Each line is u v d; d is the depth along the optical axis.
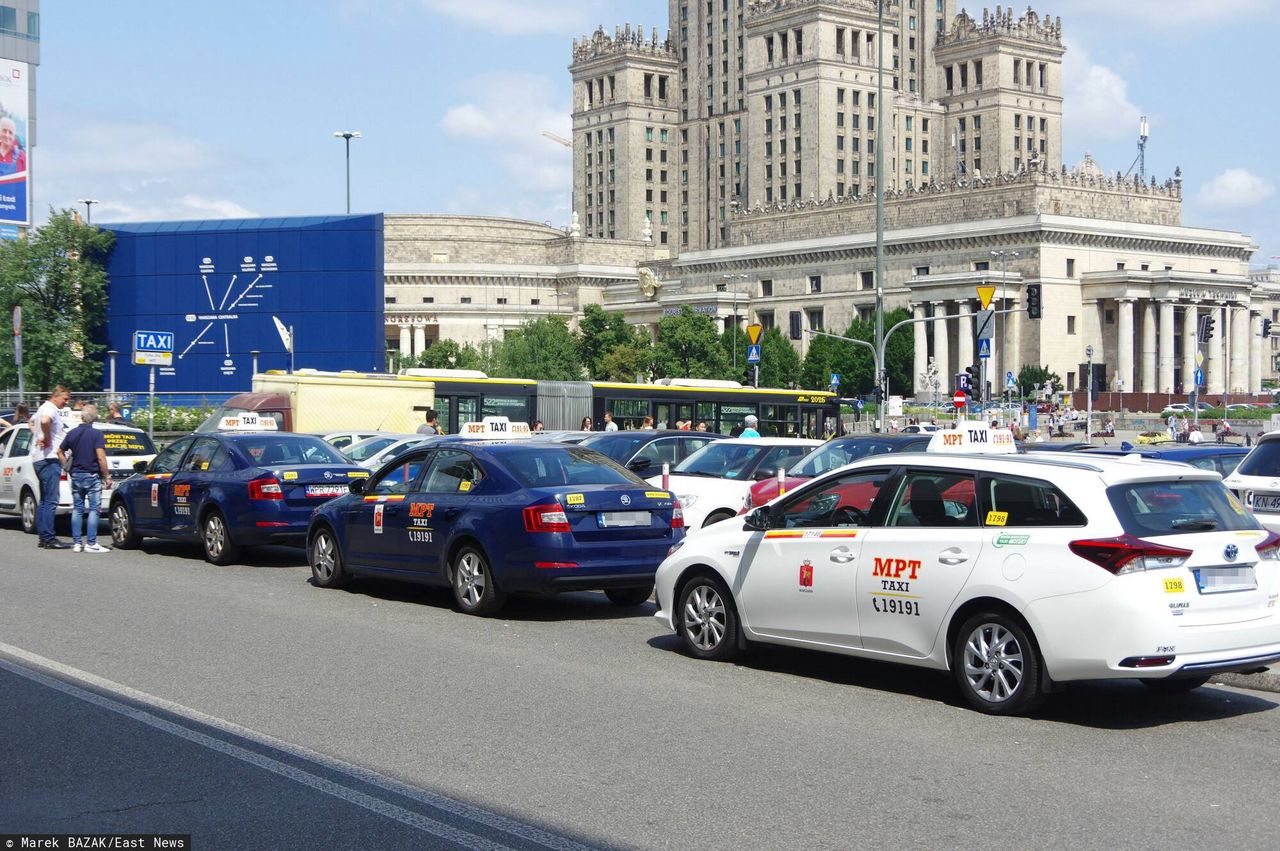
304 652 11.91
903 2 171.88
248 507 18.56
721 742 8.73
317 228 58.62
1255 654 9.30
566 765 8.11
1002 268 121.75
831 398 43.00
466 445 15.07
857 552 10.55
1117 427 91.81
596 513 13.84
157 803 7.23
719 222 177.62
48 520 21.25
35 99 83.25
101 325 64.06
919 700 10.24
